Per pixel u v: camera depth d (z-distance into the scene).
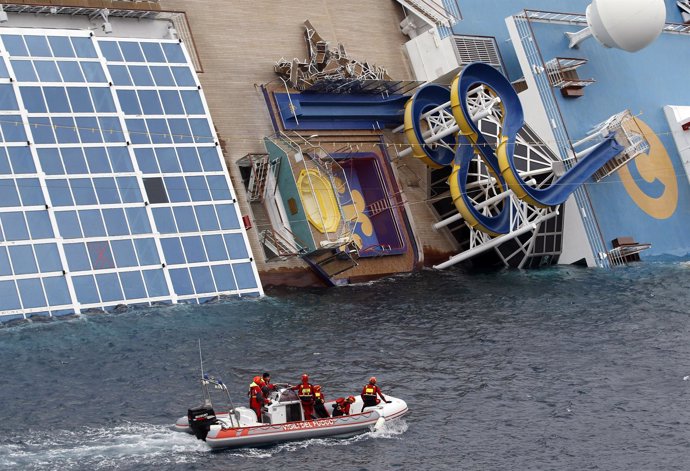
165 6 169.62
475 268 180.88
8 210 134.38
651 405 111.50
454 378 120.38
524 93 191.38
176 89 154.75
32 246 134.00
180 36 167.75
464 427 105.75
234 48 174.38
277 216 163.12
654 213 196.12
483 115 168.38
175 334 130.75
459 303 153.75
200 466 93.81
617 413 109.44
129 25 162.25
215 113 167.38
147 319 134.50
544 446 101.06
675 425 105.88
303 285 161.75
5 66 142.00
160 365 120.25
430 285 166.00
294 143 169.00
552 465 96.75
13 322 129.38
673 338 135.12
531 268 181.00
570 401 113.06
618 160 188.12
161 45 157.62
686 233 199.88
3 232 133.00
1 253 131.88
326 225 165.00
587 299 157.12
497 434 104.06
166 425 103.88
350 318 143.75
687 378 119.62
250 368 121.25
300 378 118.69
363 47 191.50
